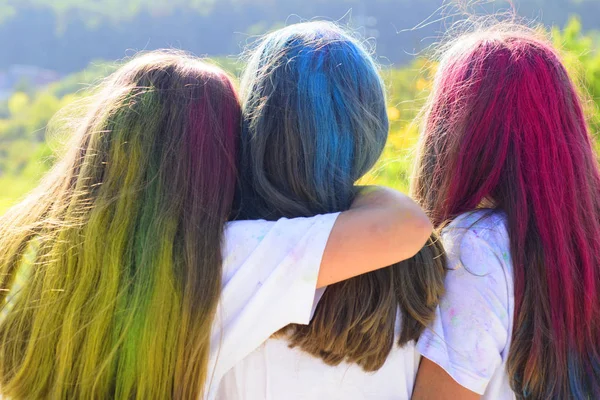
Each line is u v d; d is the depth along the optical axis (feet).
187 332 3.61
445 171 4.37
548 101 4.16
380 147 4.21
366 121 4.04
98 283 3.67
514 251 4.05
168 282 3.60
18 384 3.83
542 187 4.08
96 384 3.66
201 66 4.16
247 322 3.74
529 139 4.13
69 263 3.72
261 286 3.69
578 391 4.04
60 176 3.98
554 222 4.03
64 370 3.71
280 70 4.01
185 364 3.63
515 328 4.04
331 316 3.84
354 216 3.76
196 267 3.63
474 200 4.28
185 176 3.73
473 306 4.02
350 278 3.91
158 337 3.59
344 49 4.09
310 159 3.92
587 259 4.09
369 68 4.14
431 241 4.13
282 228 3.74
